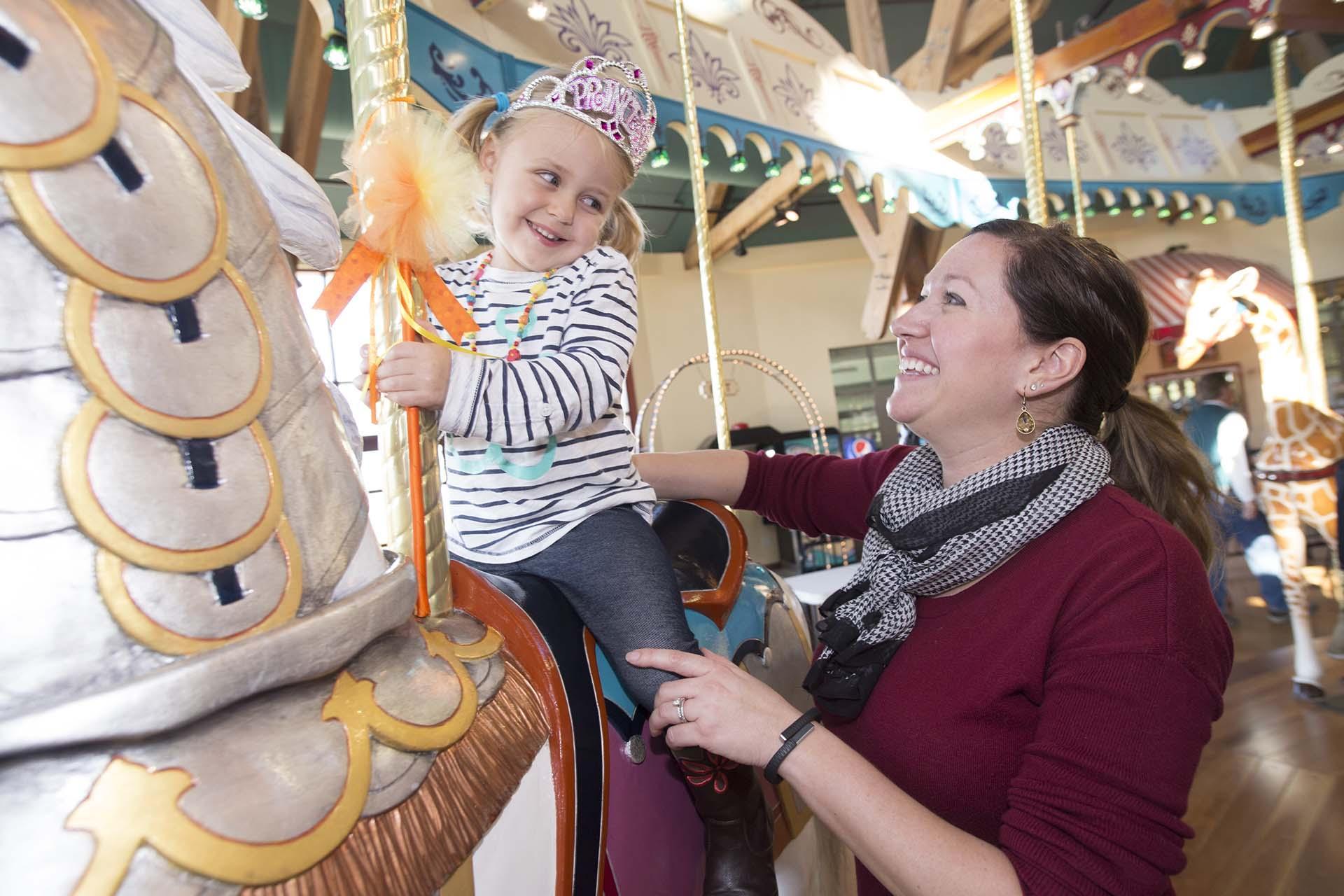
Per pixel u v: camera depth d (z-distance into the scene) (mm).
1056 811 789
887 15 7004
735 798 941
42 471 428
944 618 979
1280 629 4316
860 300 8477
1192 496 1107
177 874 433
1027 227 1069
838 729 1036
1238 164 6262
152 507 459
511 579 888
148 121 482
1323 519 3309
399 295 730
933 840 787
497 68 2309
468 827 605
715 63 3260
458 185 719
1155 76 8172
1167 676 813
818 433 2732
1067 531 941
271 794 481
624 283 952
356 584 601
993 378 1017
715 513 1252
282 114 3922
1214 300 3754
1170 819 779
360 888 510
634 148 1015
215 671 458
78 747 432
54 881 408
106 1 480
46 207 427
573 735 770
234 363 514
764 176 5262
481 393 733
